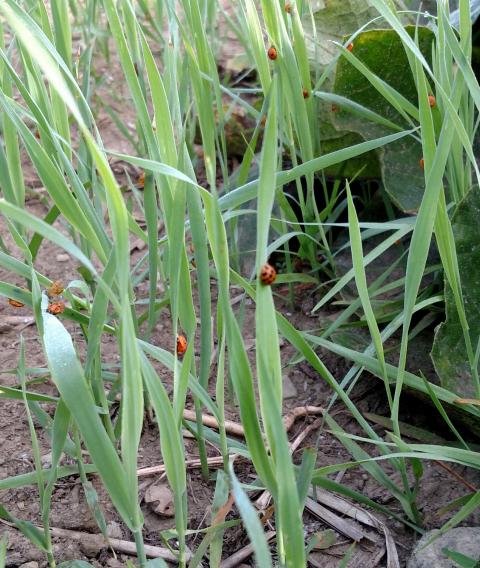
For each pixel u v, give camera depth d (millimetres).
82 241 518
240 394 313
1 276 691
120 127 755
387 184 594
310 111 590
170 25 495
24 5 676
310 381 579
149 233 427
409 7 724
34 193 755
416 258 370
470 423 484
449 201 581
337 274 624
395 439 408
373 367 452
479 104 357
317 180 710
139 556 354
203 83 451
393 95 511
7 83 460
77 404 308
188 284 384
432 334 562
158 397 328
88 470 442
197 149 812
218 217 304
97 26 889
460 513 396
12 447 518
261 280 284
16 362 594
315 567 442
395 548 446
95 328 350
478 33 658
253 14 483
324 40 687
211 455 514
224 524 393
